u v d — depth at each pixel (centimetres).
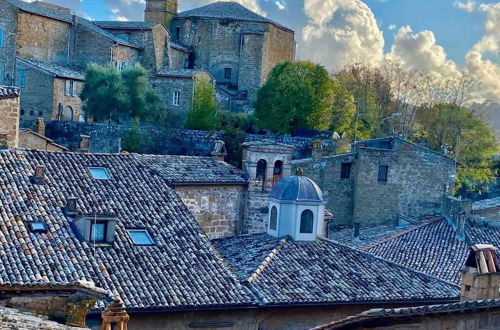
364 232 5659
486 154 9669
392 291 3384
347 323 1652
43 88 9256
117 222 3231
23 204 3145
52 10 10444
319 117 8894
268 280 3253
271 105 8881
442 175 6078
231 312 3055
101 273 2900
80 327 2258
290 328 3181
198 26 11600
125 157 3794
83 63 10406
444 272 4378
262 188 4306
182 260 3142
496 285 2245
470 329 1647
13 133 3916
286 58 11962
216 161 4416
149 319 2903
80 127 8369
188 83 10088
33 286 2556
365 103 9931
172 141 8200
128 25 10831
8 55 9581
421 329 1630
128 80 9350
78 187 3403
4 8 9606
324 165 5988
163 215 3394
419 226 5031
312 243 3650
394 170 6053
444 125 9719
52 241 2975
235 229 4250
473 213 5328
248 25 11425
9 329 1828
